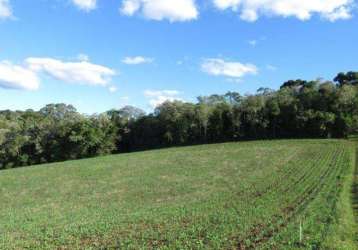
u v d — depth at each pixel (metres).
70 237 22.27
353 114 94.62
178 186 43.91
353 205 27.86
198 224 23.39
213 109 108.19
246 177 46.44
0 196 45.03
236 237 20.11
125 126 114.75
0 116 126.75
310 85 104.00
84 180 53.16
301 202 29.02
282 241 18.78
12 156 102.38
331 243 18.06
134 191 42.75
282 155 65.31
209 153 75.81
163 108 110.62
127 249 19.03
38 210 35.16
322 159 56.59
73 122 105.94
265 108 103.00
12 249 20.33
